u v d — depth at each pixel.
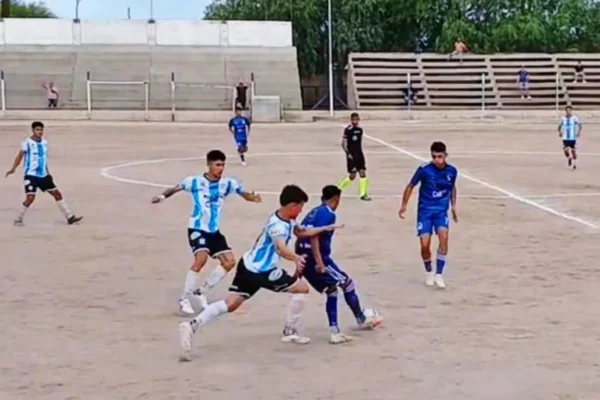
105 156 38.53
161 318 12.38
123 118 57.53
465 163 35.44
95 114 57.50
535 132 50.91
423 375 9.80
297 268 10.65
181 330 10.37
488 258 16.59
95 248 17.70
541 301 13.25
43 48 68.38
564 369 9.99
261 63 69.06
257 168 33.78
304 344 11.05
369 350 10.78
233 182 12.84
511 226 20.31
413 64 72.19
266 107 58.41
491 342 11.10
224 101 64.62
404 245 18.02
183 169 33.34
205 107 64.25
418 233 14.43
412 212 22.62
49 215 22.20
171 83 64.69
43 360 10.41
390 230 19.83
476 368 10.05
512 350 10.74
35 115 57.00
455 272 15.37
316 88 80.25
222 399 9.03
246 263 10.72
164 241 18.48
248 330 11.73
